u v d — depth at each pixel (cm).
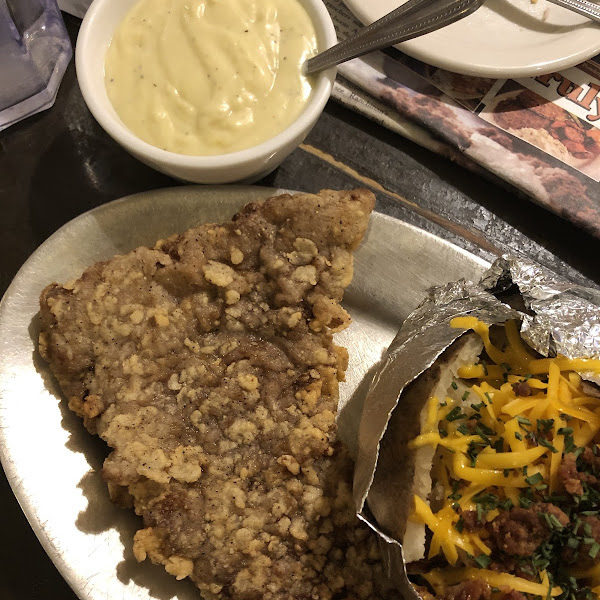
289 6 28
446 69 32
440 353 24
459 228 34
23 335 27
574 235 34
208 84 27
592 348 25
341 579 24
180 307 26
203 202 30
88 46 26
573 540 23
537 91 35
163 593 25
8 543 27
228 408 25
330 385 26
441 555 24
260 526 24
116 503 25
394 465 24
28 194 32
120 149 33
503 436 24
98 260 29
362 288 32
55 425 26
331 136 34
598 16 32
